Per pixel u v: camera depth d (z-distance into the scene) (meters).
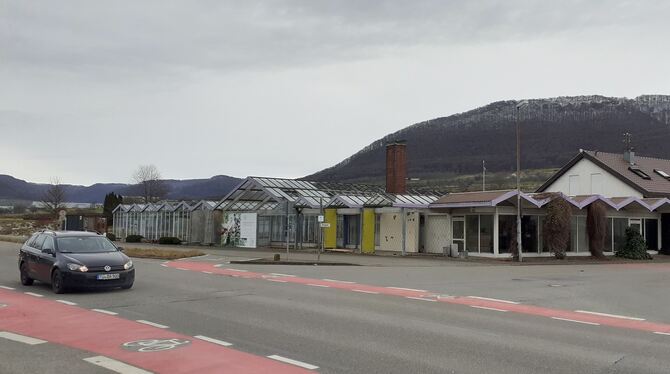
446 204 32.69
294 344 8.63
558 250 32.16
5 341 8.66
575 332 10.01
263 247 42.50
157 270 21.08
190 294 14.16
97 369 7.11
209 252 33.69
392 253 35.31
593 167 43.88
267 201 44.38
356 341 8.89
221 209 45.69
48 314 11.06
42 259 14.84
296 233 41.53
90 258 14.29
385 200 36.59
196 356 7.79
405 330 9.85
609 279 20.36
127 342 8.62
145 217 52.31
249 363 7.46
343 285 16.77
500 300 14.06
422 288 16.31
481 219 32.19
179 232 48.31
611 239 36.34
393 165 45.28
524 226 32.16
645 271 24.73
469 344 8.80
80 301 12.82
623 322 11.18
